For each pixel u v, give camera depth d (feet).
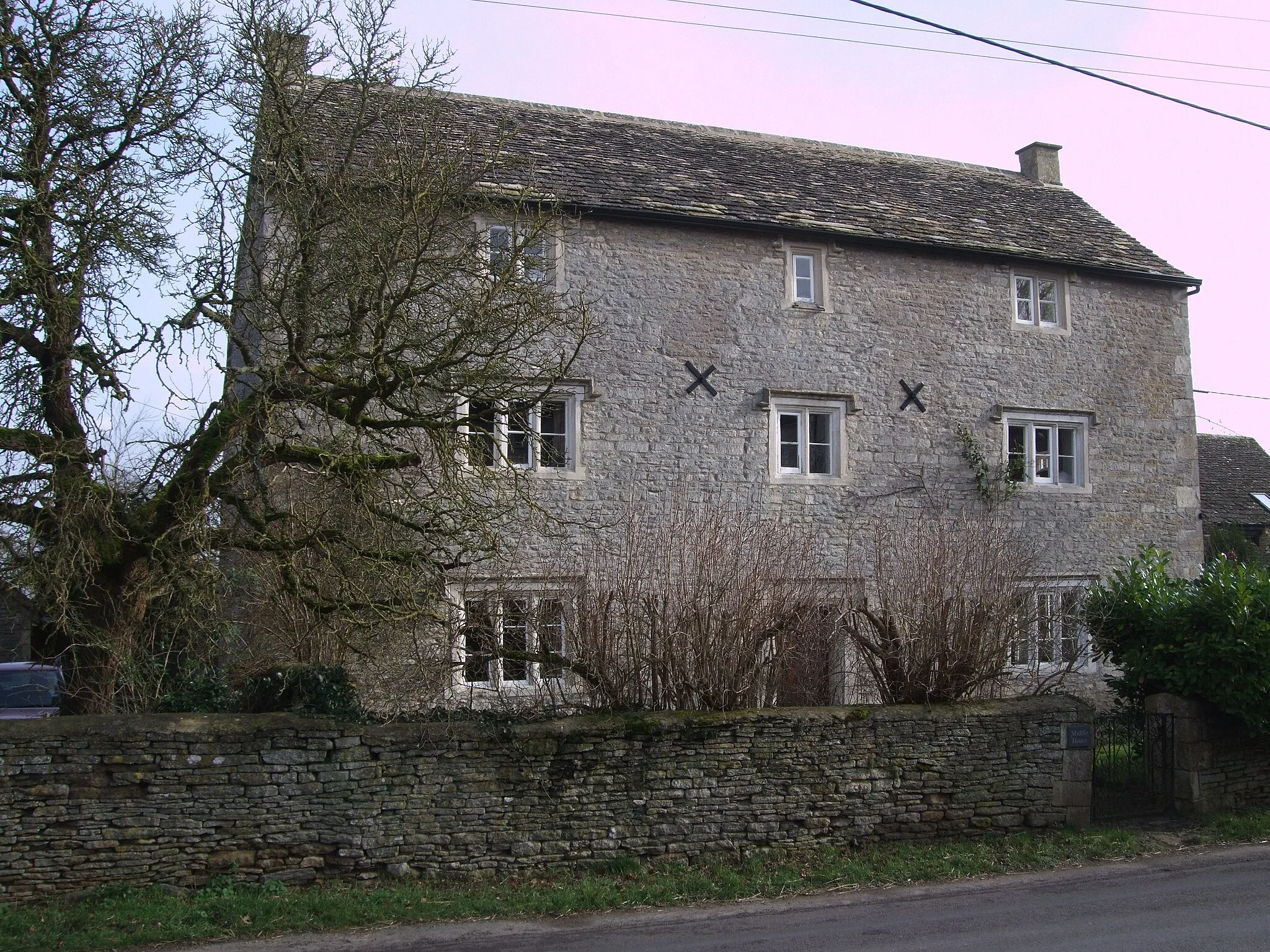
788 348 49.24
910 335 51.57
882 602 33.55
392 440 33.12
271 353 29.81
